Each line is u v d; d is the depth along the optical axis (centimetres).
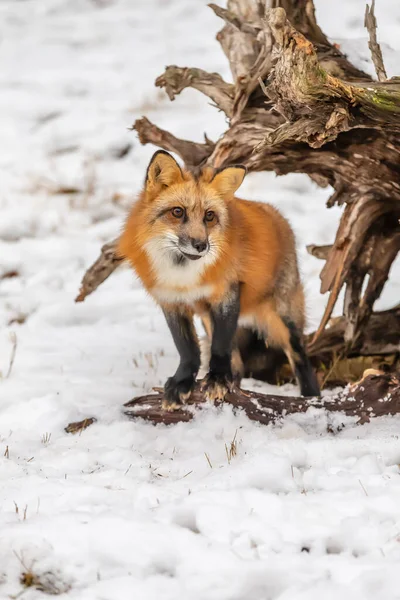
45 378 1250
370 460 822
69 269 1850
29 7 4041
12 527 694
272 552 665
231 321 1041
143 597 606
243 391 1009
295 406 989
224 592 606
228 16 1213
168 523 702
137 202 1055
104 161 2455
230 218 1029
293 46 865
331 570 635
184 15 3841
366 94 916
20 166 2417
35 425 1023
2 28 3762
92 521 698
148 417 1013
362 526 687
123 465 867
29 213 2138
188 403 1011
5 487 790
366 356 1287
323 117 921
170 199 990
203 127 2512
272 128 1127
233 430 959
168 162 989
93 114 2711
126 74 3073
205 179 1014
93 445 939
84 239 2009
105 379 1246
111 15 3906
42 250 1948
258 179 2259
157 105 2770
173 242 984
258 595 613
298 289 1191
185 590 613
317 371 1285
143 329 1539
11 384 1213
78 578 639
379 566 629
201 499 741
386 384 976
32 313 1623
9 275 1827
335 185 1141
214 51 3192
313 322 1497
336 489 774
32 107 2784
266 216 1141
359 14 2952
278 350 1266
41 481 798
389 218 1149
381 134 1023
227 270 1020
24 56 3372
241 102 1148
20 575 641
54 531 687
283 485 791
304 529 692
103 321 1588
